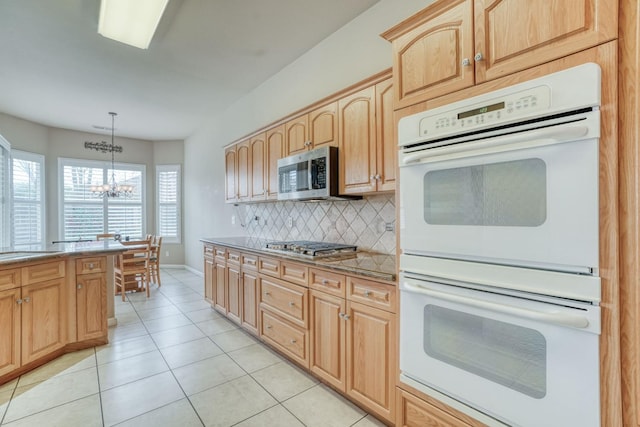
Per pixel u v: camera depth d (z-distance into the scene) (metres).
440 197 1.32
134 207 6.37
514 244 1.11
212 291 3.65
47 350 2.44
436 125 1.33
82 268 2.70
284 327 2.41
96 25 2.56
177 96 4.18
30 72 3.41
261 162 3.22
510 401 1.14
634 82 0.90
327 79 2.82
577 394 0.99
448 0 1.30
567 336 1.01
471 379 1.24
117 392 2.05
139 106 4.54
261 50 3.02
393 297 1.60
